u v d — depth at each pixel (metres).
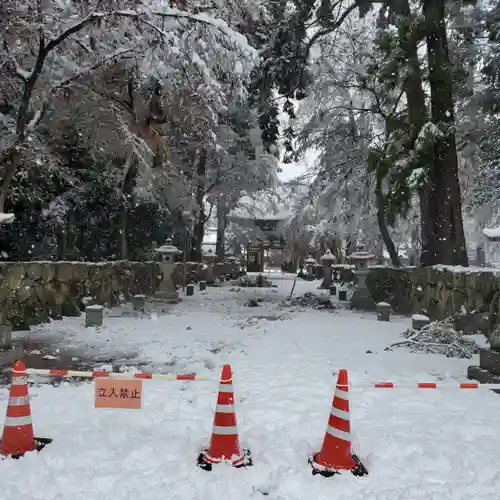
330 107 26.62
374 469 4.09
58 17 11.24
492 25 16.58
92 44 12.77
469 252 54.34
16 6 10.86
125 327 11.87
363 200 26.98
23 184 14.37
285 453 4.37
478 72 20.75
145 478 3.82
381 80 16.64
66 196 16.17
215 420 4.22
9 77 12.31
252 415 5.44
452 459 4.23
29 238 15.55
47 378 7.03
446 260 15.38
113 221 19.36
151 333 11.09
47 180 15.09
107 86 16.80
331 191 28.88
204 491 3.63
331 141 26.05
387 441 4.61
